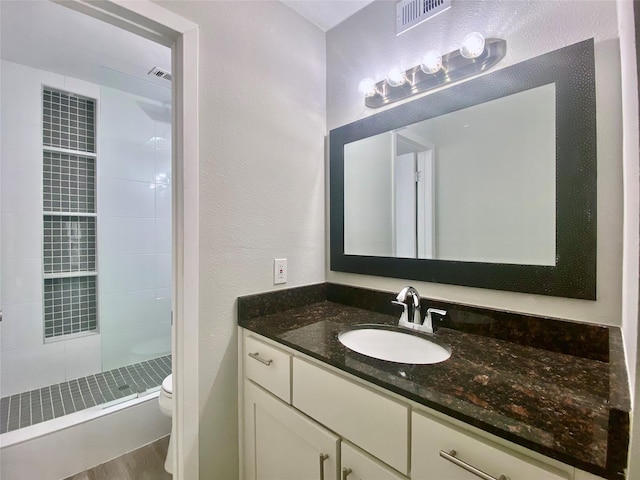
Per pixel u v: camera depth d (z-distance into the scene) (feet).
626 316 2.25
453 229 3.92
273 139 4.56
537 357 2.95
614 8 2.81
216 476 3.95
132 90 7.55
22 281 6.59
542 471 1.76
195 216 3.68
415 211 4.28
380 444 2.52
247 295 4.25
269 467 3.65
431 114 4.08
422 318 4.08
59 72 6.75
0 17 4.92
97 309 7.52
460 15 3.85
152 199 8.16
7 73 6.32
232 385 4.10
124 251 7.73
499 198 3.52
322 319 4.24
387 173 4.56
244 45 4.19
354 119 5.02
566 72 3.02
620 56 2.64
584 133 2.92
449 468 2.13
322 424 3.00
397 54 4.48
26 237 6.63
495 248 3.56
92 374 7.33
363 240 4.87
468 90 3.74
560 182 3.05
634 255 1.71
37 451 4.69
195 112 3.65
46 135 6.82
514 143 3.40
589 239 2.89
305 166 5.04
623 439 1.46
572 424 1.88
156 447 5.63
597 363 2.80
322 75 5.33
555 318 3.10
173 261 3.76
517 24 3.40
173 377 3.80
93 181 7.45
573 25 3.03
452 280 3.86
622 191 2.72
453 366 2.74
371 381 2.55
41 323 6.81
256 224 4.35
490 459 1.94
